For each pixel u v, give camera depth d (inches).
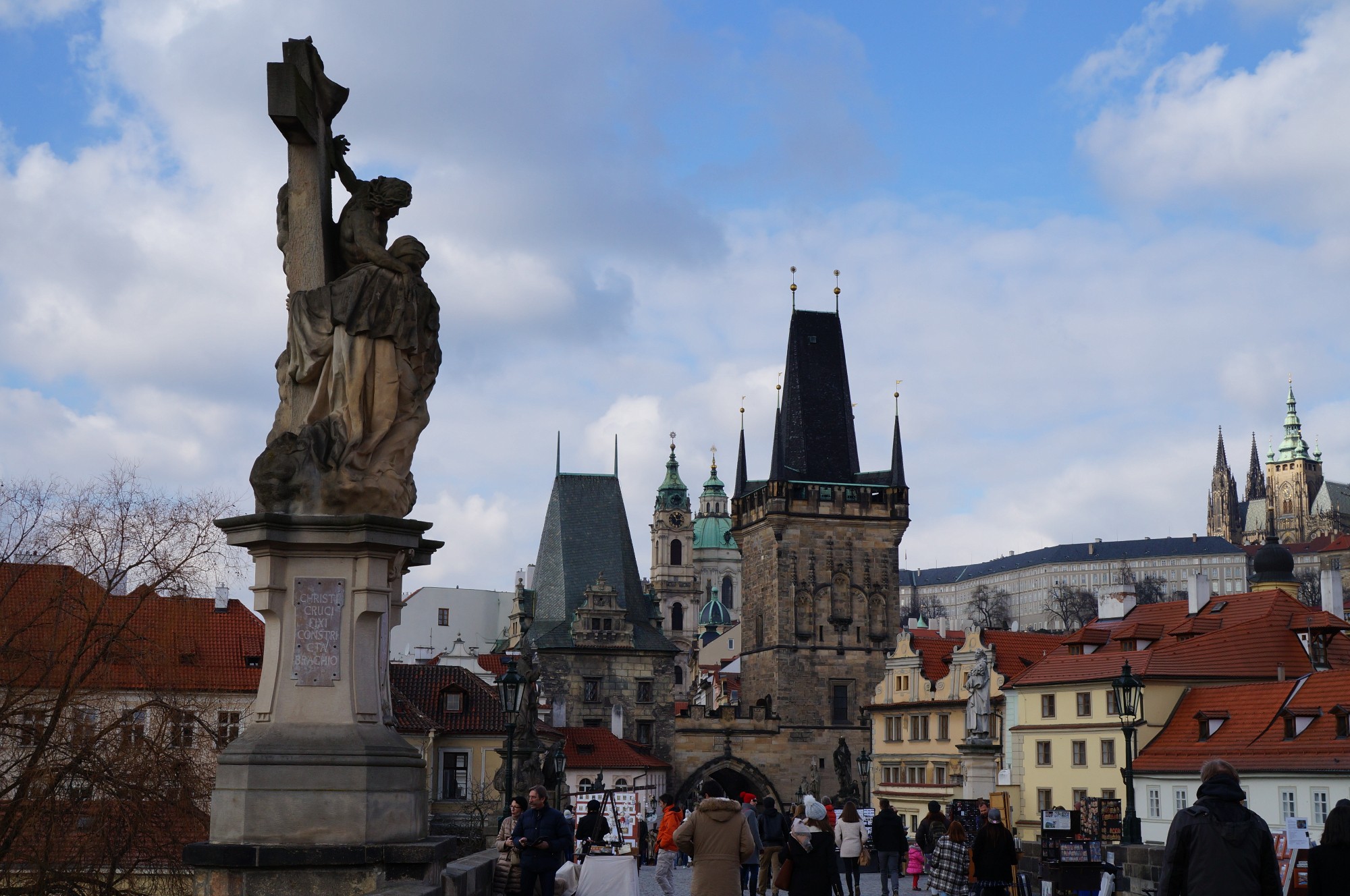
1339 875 593.0
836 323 6560.0
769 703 6067.9
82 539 1622.8
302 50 633.6
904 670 5017.2
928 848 1573.6
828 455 6373.0
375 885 569.9
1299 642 3523.6
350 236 629.6
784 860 997.8
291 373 614.5
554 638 5910.4
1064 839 1208.8
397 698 3791.8
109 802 1378.0
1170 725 3383.4
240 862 563.2
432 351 637.9
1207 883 548.1
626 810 1731.1
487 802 3248.0
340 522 592.4
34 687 1472.7
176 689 1590.8
